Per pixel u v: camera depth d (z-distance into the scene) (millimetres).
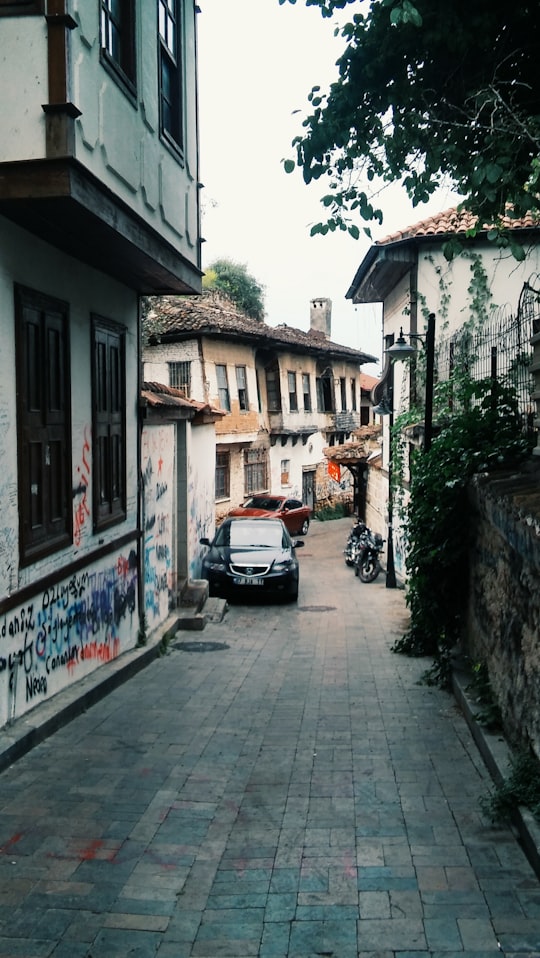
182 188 10242
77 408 8602
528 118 6871
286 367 37688
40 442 7461
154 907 4203
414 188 7738
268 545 17781
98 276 9344
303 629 14148
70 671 8367
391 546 19875
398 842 5008
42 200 6309
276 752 6914
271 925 4020
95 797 5770
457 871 4594
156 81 9023
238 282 46469
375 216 7637
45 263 7621
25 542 6992
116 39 7934
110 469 9922
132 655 10422
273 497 32188
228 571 16828
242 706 8586
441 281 17578
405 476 19469
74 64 6398
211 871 4625
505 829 5188
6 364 6625
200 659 11336
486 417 9516
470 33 7258
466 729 7594
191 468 16406
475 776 6250
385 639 13164
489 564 7848
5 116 6258
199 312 31078
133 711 8242
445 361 15125
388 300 22078
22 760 6500
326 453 32438
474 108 7426
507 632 6746
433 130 7629
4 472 6566
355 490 34344
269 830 5215
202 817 5430
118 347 10297
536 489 6574
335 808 5598
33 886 4430
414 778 6219
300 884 4457
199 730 7582
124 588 10586
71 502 8328
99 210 6871
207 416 17453
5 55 6262
